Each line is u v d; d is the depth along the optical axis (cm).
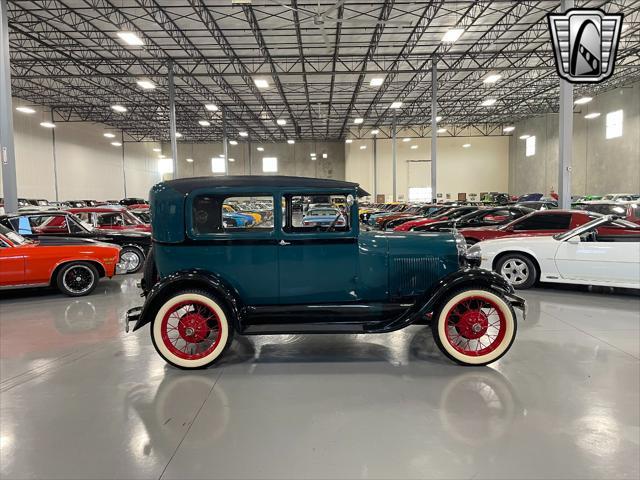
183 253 408
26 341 488
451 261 427
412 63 1958
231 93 2425
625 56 1720
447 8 1364
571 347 444
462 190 3666
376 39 1625
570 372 381
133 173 3766
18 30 1440
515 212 1066
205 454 264
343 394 346
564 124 1075
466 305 413
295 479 238
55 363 420
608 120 2361
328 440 278
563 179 1080
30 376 388
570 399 330
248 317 412
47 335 511
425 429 290
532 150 3241
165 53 1747
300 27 1473
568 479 236
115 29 1500
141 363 420
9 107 924
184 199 403
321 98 2628
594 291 706
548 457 256
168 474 244
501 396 337
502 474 241
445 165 3653
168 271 411
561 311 583
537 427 290
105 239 931
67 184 2773
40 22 1409
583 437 277
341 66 2009
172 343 431
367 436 282
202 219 412
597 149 2466
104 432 291
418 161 3644
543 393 341
